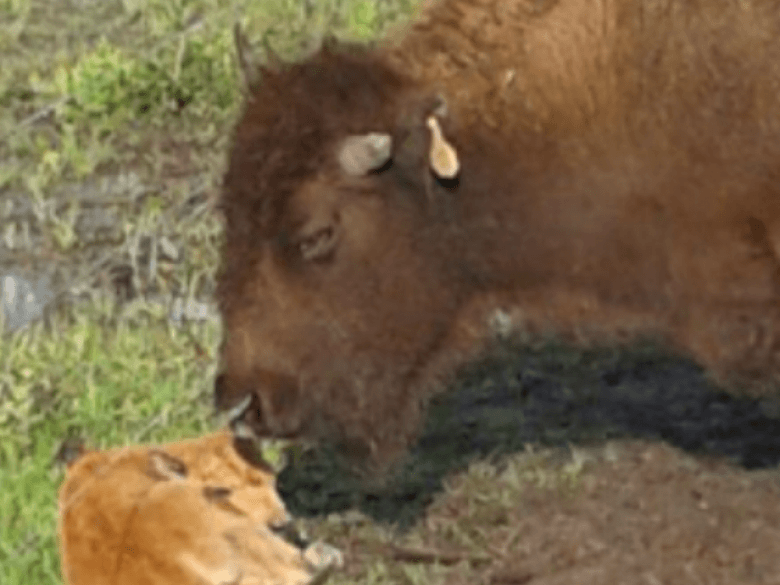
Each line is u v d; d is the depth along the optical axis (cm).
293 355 1027
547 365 1275
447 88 1041
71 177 1520
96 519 894
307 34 1659
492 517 1083
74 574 891
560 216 1062
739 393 1141
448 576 1031
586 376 1262
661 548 1044
